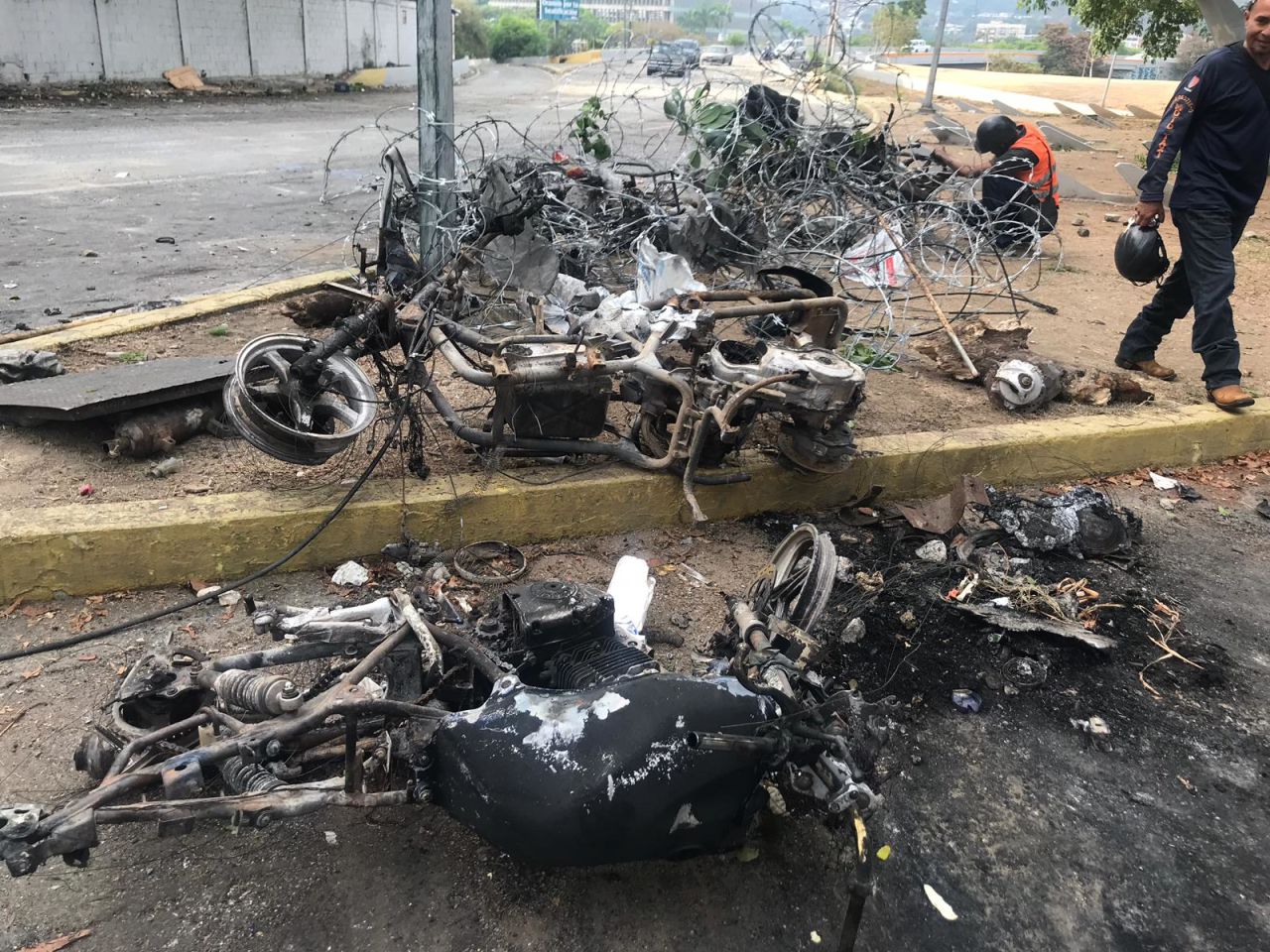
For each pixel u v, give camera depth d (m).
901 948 2.32
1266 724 3.23
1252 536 4.54
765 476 4.26
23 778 2.57
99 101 21.98
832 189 7.27
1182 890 2.55
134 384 4.07
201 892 2.29
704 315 3.93
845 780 2.15
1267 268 9.73
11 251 7.97
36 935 2.16
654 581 3.43
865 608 3.69
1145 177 5.47
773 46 8.04
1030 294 8.20
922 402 5.46
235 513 3.48
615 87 9.45
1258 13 4.82
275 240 8.92
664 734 2.12
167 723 2.57
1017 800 2.82
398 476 3.94
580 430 3.96
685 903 2.38
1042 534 4.13
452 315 4.22
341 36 31.83
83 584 3.34
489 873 2.41
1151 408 5.50
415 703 2.45
